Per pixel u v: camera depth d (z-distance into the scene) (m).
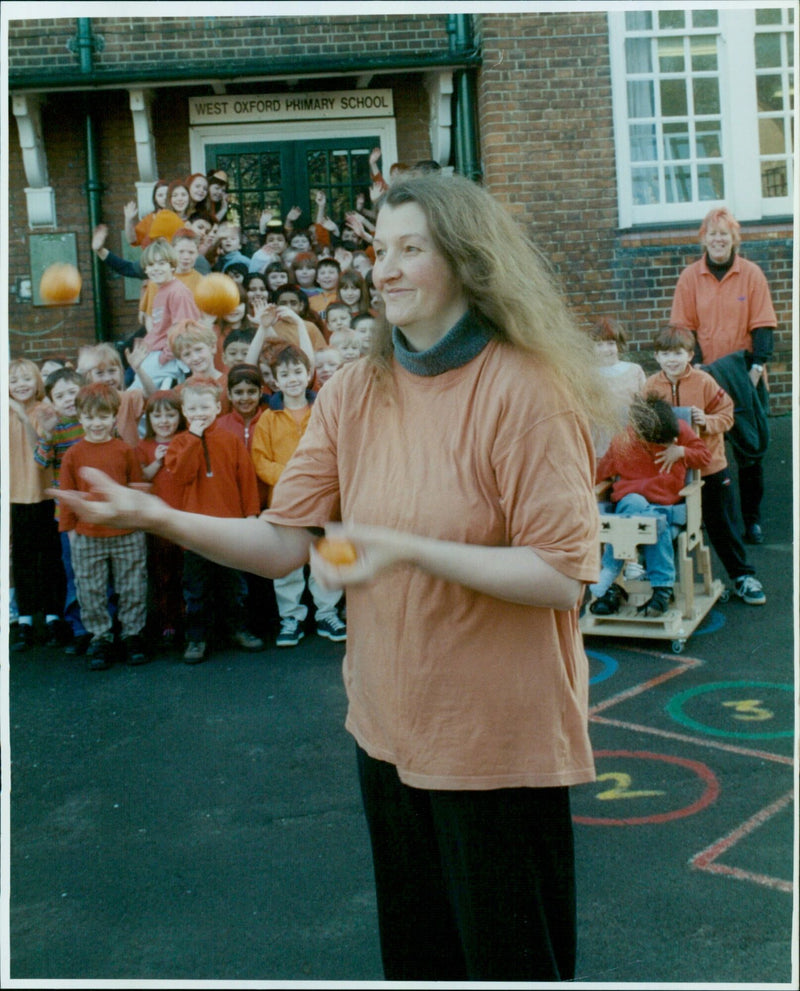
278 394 6.00
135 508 1.95
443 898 2.13
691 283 7.45
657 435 5.43
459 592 1.91
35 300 9.71
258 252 8.28
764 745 4.15
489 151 9.28
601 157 9.34
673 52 9.56
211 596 5.59
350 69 9.13
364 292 7.63
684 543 5.50
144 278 8.47
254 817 3.75
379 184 9.13
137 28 9.36
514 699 1.93
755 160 9.63
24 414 5.82
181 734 4.55
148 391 6.80
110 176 9.63
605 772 3.96
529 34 9.16
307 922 3.08
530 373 1.89
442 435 1.94
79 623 5.80
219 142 9.73
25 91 9.12
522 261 1.97
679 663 5.16
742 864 3.25
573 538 1.85
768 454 8.99
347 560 1.85
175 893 3.27
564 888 2.05
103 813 3.84
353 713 2.15
